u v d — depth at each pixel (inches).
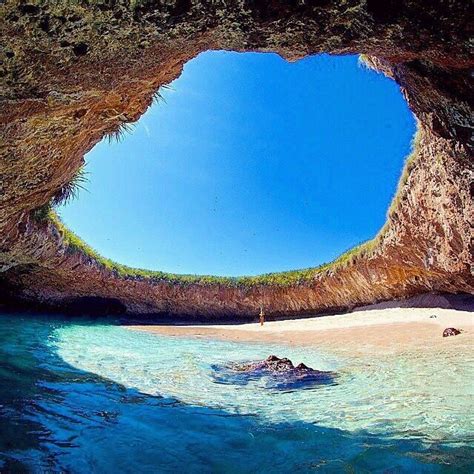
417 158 450.3
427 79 168.9
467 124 180.9
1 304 755.4
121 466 147.9
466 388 238.1
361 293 741.3
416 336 453.1
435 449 159.6
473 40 124.0
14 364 296.7
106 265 753.6
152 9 109.3
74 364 321.4
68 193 358.6
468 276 502.6
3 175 175.2
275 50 138.9
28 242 404.2
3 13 97.5
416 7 113.4
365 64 234.5
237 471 147.4
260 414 208.8
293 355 404.8
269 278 834.2
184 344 500.1
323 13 116.6
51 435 169.0
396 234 569.3
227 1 109.9
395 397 229.0
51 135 165.8
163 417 201.6
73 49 116.5
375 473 143.3
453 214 417.7
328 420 197.5
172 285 835.4
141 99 189.9
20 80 120.9
